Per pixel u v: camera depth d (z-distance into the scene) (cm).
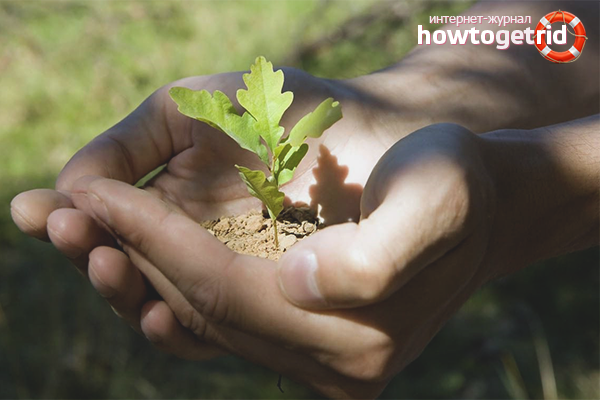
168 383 74
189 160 57
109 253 51
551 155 51
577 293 83
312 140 57
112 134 57
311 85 59
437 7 132
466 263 48
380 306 48
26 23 141
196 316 51
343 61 128
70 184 55
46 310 82
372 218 47
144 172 58
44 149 111
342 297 47
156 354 78
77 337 78
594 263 88
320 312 48
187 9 147
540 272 87
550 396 70
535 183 50
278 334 49
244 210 58
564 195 51
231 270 49
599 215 53
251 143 53
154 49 133
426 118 60
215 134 57
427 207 46
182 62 130
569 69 63
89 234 52
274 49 132
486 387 73
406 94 60
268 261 49
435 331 52
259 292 49
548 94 63
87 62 129
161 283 51
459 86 61
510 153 50
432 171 47
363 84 61
